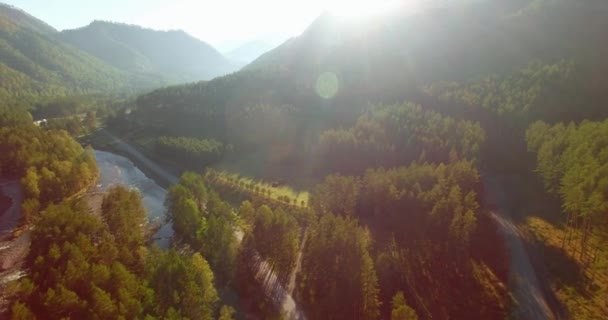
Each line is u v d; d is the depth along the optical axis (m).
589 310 66.19
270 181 145.38
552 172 104.00
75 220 80.50
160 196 139.50
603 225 81.50
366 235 95.75
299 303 76.88
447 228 89.75
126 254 75.94
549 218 98.00
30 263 73.56
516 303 71.38
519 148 135.88
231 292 80.06
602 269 74.44
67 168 130.38
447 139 135.75
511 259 83.94
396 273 82.12
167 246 99.69
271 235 88.19
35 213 108.69
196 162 166.75
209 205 106.81
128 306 57.53
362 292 71.19
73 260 66.12
